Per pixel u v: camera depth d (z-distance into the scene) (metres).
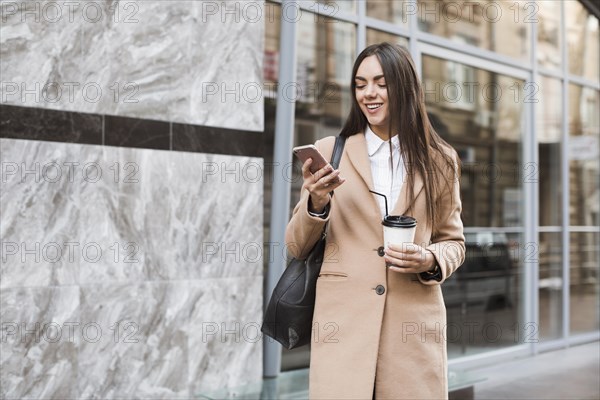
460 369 6.06
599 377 5.88
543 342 7.18
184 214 4.20
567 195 7.55
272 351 4.73
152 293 4.04
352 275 1.97
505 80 6.74
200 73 4.29
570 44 7.66
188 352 4.20
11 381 3.49
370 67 2.00
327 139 2.21
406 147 2.00
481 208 6.44
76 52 3.74
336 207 2.06
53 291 3.64
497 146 6.61
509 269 6.69
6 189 3.50
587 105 7.95
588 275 7.91
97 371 3.80
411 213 2.01
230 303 4.41
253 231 4.55
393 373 1.93
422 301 1.98
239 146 4.48
